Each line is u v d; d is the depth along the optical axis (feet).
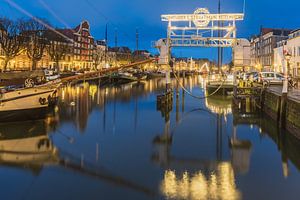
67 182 40.98
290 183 40.96
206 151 56.95
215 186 39.83
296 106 63.98
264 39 282.77
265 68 275.39
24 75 85.97
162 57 109.29
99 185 39.83
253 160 51.31
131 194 37.29
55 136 67.51
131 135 69.36
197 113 101.81
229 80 157.07
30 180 41.63
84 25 366.02
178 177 42.96
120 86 221.66
